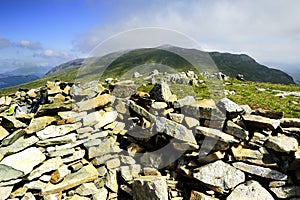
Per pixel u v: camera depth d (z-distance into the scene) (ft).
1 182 4.60
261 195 5.24
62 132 5.57
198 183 5.84
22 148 4.98
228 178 5.55
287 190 5.35
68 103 5.98
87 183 5.83
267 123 5.67
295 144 5.41
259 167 5.53
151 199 5.53
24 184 5.01
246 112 6.45
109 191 6.25
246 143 5.80
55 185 5.33
